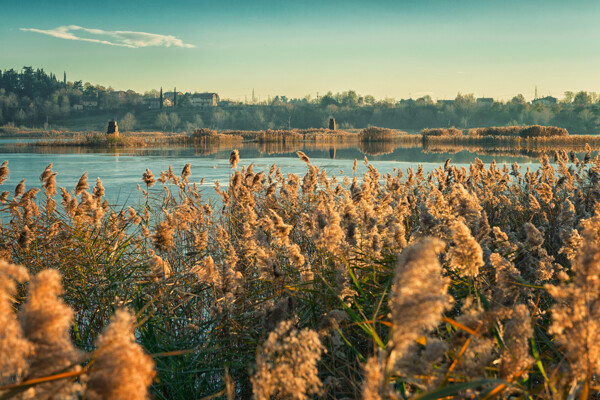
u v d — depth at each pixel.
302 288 4.68
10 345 1.58
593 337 2.07
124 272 7.01
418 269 1.79
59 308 1.72
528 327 2.32
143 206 12.15
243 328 5.09
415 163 31.81
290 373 2.35
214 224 10.19
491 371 2.64
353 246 5.46
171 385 4.35
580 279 2.14
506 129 79.25
